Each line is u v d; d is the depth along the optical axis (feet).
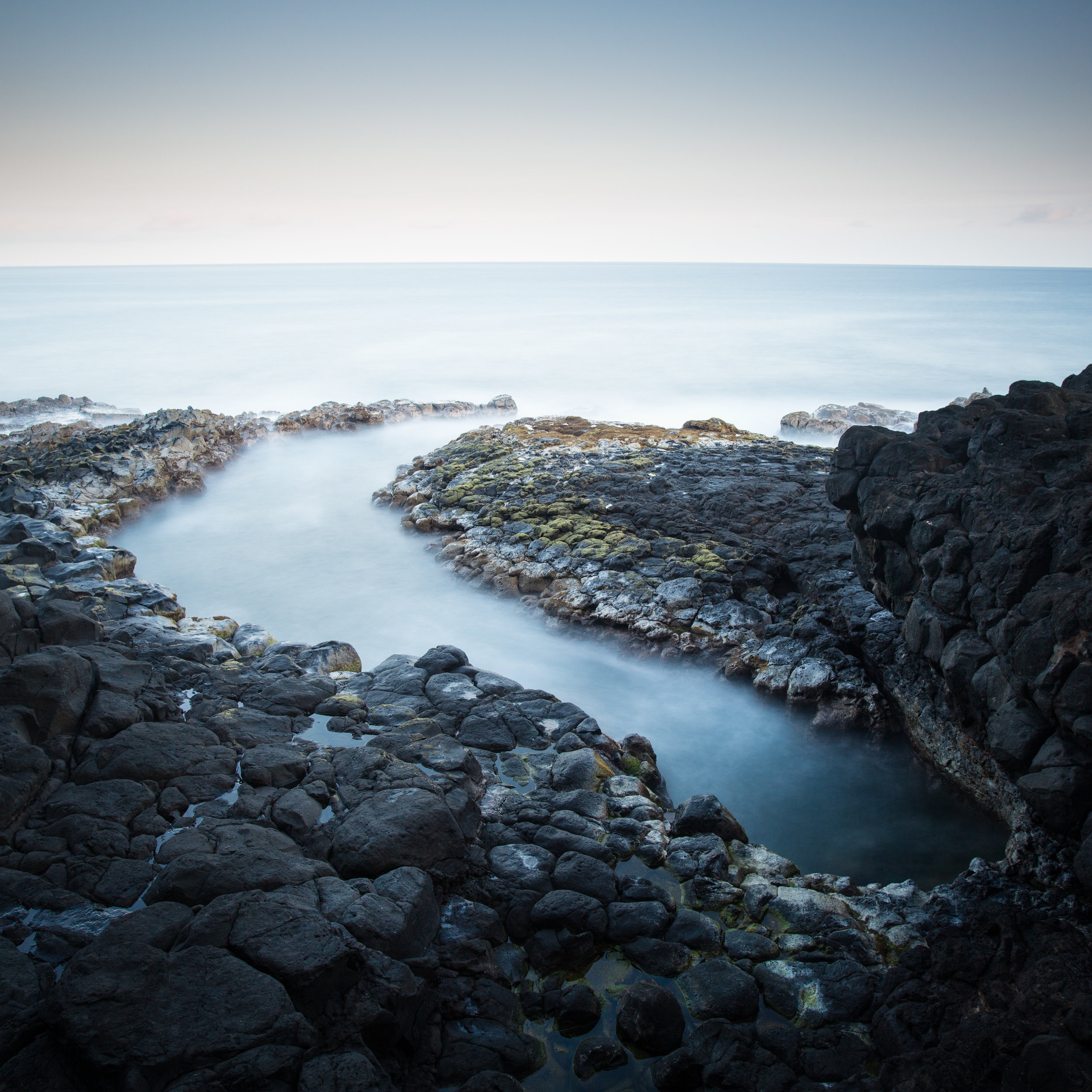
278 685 35.37
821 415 112.78
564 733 33.63
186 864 21.66
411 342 211.61
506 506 65.51
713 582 47.96
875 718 37.55
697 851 27.37
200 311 316.81
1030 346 188.44
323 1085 15.99
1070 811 22.88
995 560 27.63
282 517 76.74
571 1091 19.38
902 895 25.81
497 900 24.27
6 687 27.89
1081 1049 17.31
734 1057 19.58
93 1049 15.62
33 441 95.86
